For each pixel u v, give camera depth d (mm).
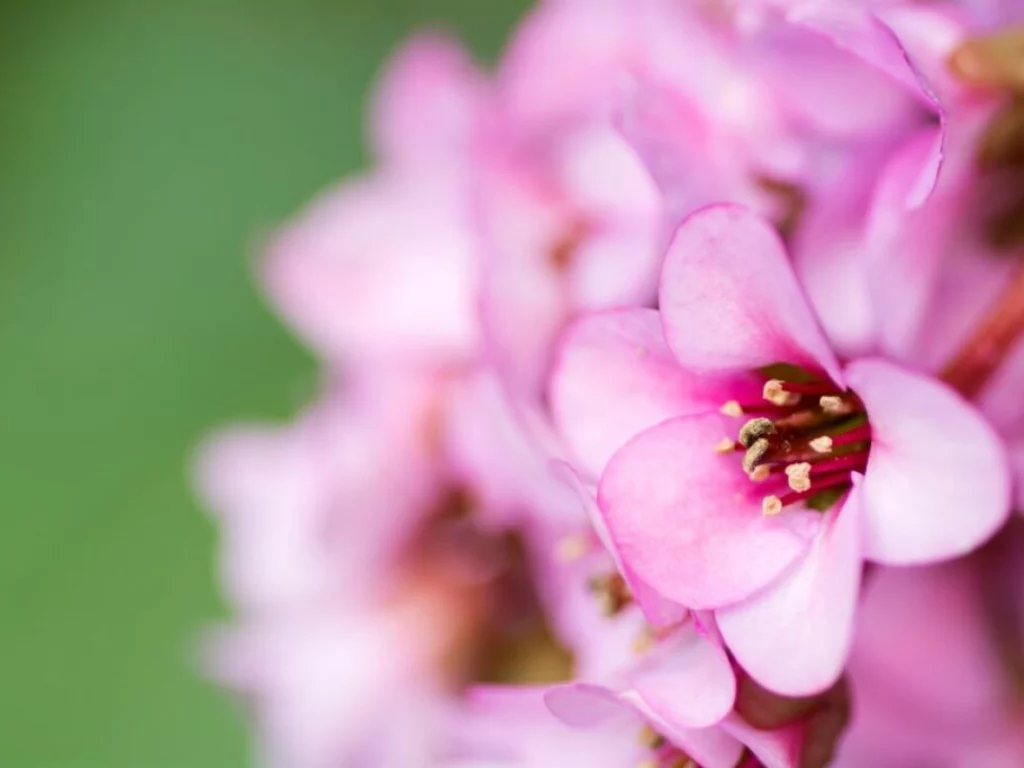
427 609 212
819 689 164
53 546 270
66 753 265
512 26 282
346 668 215
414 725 213
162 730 264
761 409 172
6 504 271
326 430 214
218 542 269
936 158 169
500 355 188
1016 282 175
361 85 286
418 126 210
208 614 268
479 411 196
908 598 188
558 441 179
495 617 211
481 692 178
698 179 182
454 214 207
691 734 167
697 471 169
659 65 190
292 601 221
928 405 165
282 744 221
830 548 167
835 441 170
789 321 168
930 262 177
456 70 210
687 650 170
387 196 213
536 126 198
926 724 189
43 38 291
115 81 289
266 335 275
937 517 165
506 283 191
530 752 182
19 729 265
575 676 189
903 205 173
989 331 174
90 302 280
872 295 175
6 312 280
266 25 288
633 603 177
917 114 178
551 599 198
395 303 208
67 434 274
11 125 288
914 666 188
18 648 267
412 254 209
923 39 178
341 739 216
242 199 284
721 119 184
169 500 271
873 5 176
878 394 167
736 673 169
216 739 264
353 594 215
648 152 182
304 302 213
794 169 181
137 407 275
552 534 194
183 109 287
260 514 228
